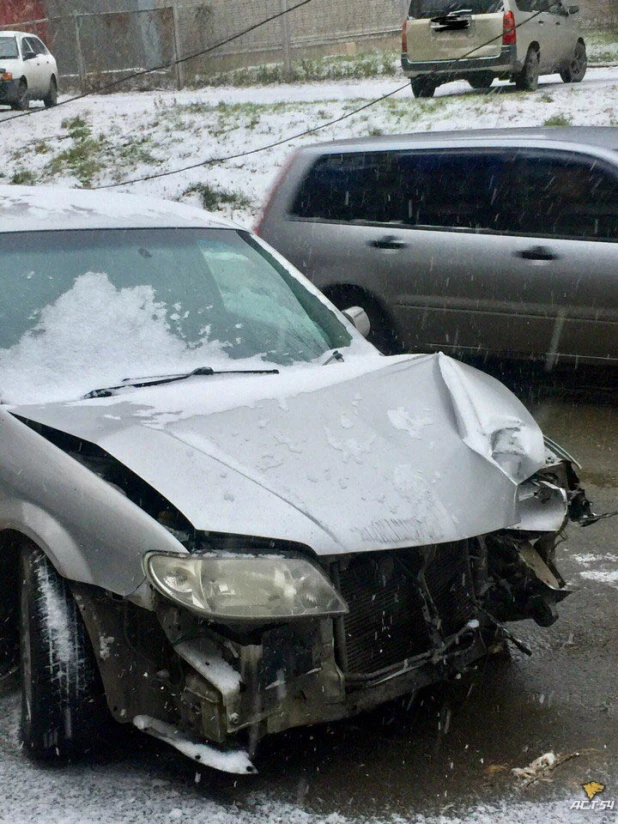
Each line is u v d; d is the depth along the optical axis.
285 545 2.99
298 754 3.35
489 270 7.40
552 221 7.26
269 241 8.26
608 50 26.27
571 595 4.53
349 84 25.19
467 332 7.62
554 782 3.19
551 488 3.65
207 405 3.47
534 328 7.36
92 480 3.17
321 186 8.11
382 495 3.21
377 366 4.06
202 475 3.11
